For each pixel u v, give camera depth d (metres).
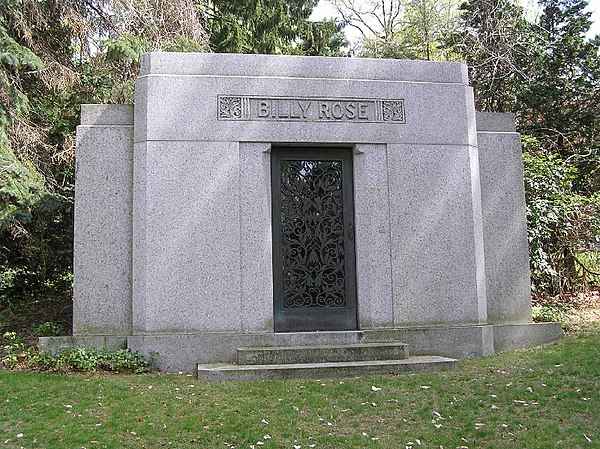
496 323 8.90
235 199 8.18
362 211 8.46
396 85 8.70
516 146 9.32
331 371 7.03
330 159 8.65
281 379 6.96
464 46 17.28
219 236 8.10
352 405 5.79
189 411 5.66
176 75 8.28
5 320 10.73
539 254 10.66
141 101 8.22
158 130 8.14
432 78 8.85
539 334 8.77
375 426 5.24
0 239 11.66
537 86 16.05
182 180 8.12
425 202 8.58
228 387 6.54
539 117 16.38
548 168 11.23
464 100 8.88
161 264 7.96
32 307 11.77
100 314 8.08
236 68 8.41
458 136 8.78
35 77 12.45
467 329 8.33
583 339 8.50
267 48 21.08
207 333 7.91
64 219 12.03
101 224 8.20
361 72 8.68
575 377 6.59
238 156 8.26
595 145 15.52
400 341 8.17
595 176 15.16
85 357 7.46
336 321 8.38
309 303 8.38
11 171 9.83
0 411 5.77
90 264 8.12
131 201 8.27
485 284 8.76
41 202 10.56
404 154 8.60
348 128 8.51
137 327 7.92
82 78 13.24
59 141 12.88
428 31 23.42
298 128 8.39
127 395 6.22
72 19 12.78
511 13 17.33
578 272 11.83
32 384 6.70
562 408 5.62
